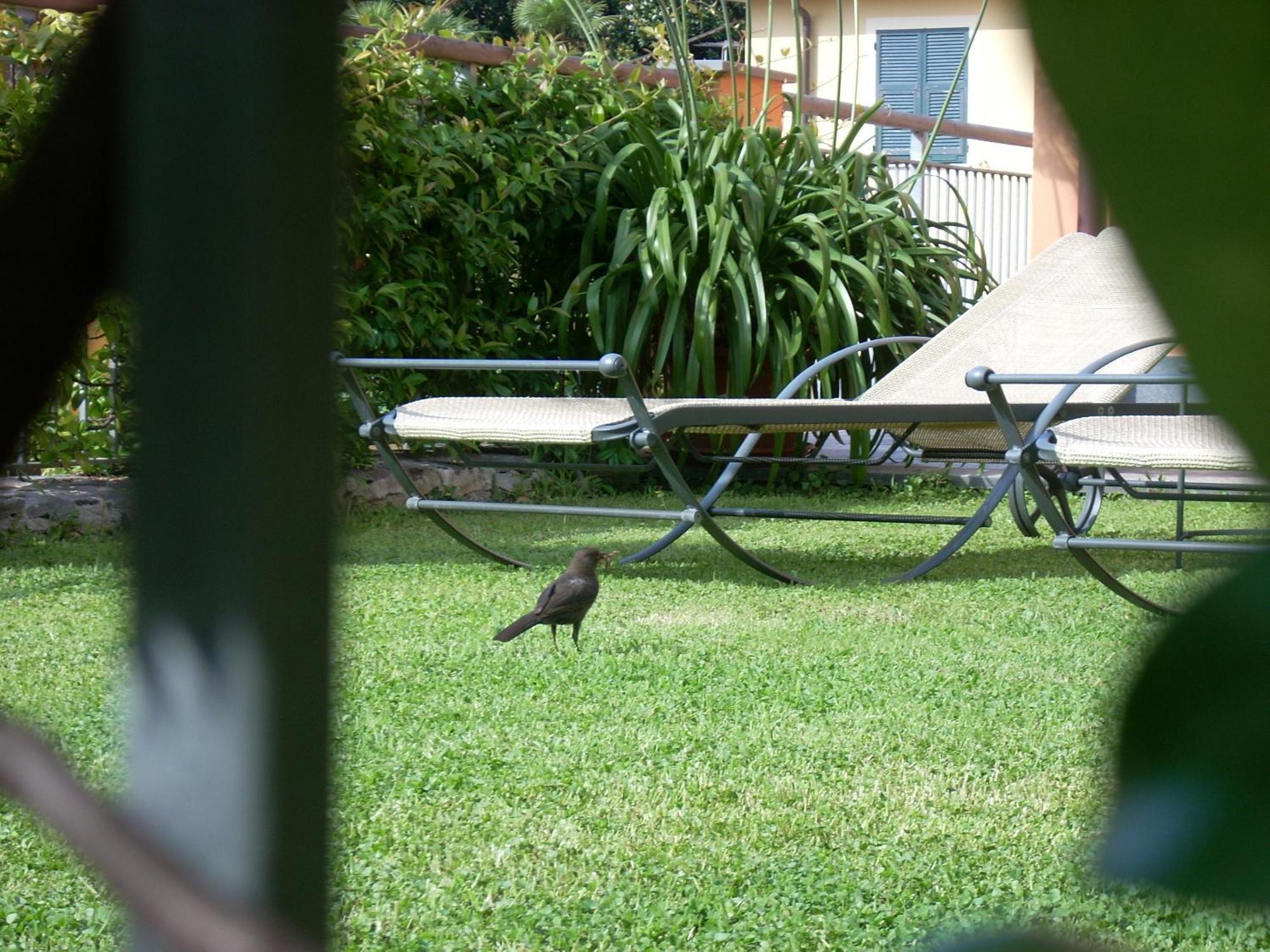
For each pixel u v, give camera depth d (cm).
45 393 42
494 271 1066
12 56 694
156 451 46
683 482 699
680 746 427
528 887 321
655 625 610
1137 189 23
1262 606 24
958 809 372
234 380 45
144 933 30
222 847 46
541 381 1123
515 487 1082
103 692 470
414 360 699
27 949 288
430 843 347
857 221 1109
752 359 1094
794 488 1143
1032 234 1309
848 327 1048
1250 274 22
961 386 869
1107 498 1093
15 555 754
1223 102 22
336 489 48
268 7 44
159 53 44
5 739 31
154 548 47
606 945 293
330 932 47
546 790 386
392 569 749
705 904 312
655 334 1116
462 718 456
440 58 1055
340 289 47
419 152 972
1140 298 23
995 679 508
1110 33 22
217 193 44
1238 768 24
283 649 46
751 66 1127
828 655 549
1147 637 26
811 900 314
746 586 716
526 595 678
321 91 46
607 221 1112
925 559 824
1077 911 299
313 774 47
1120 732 25
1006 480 730
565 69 1136
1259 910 24
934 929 27
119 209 44
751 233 1052
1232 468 24
